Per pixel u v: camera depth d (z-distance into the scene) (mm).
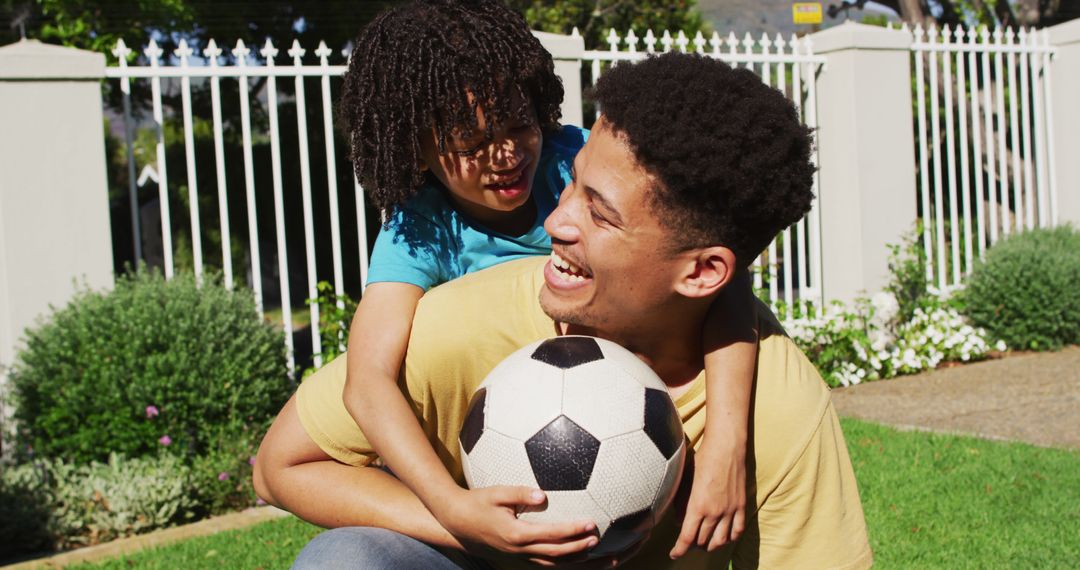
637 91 1807
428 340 2084
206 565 4379
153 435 5246
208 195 11500
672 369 2107
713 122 1771
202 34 10781
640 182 1801
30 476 5070
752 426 2033
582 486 1802
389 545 1979
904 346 8242
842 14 14359
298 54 6578
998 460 5445
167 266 6281
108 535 5000
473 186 2574
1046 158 10086
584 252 1878
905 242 8625
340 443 2129
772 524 2074
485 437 1874
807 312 8391
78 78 5898
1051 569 4039
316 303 6707
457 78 2465
